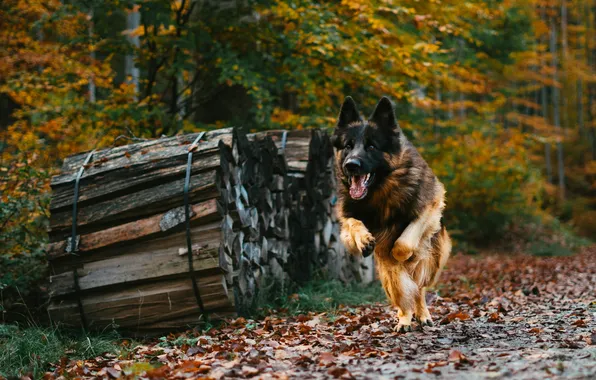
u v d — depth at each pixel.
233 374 4.03
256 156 7.29
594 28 43.72
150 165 6.30
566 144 40.06
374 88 12.91
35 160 7.91
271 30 11.10
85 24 11.08
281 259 7.89
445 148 21.25
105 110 10.53
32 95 11.16
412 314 6.11
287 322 6.45
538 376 3.56
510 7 24.08
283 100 14.80
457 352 4.24
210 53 10.85
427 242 5.82
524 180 23.88
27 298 6.62
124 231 6.18
